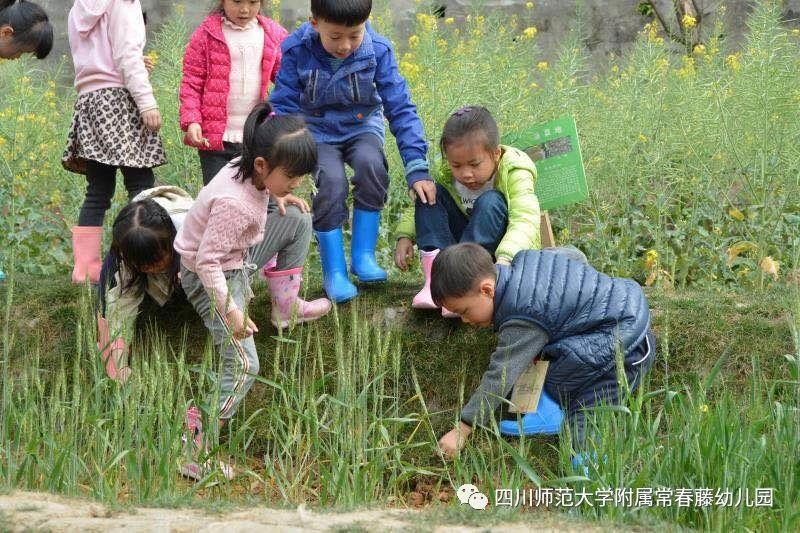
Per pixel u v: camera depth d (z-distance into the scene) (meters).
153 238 3.90
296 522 2.86
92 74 4.84
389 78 4.45
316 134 4.49
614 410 3.36
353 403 3.46
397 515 2.97
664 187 5.56
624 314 3.67
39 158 6.25
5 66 6.52
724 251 5.10
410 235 4.52
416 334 4.28
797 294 3.65
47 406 4.18
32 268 5.39
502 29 6.88
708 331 4.12
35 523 2.73
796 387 3.60
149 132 4.91
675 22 9.16
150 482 3.30
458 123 4.02
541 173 4.43
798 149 5.36
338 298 4.31
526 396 3.76
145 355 4.12
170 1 9.50
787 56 5.55
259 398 4.23
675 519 3.09
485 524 2.85
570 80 6.00
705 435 3.28
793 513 3.01
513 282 3.65
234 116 5.08
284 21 9.41
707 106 5.67
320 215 4.32
